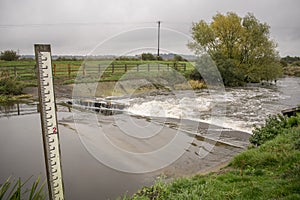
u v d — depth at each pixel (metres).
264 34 23.45
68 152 5.99
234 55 22.97
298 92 18.66
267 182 3.76
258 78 23.19
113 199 4.22
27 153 6.16
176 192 3.87
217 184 3.98
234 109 11.79
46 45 1.76
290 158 4.57
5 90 15.07
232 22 22.14
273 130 6.57
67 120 8.91
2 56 25.62
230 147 6.77
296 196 3.04
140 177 4.92
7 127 8.46
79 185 4.63
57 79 17.39
